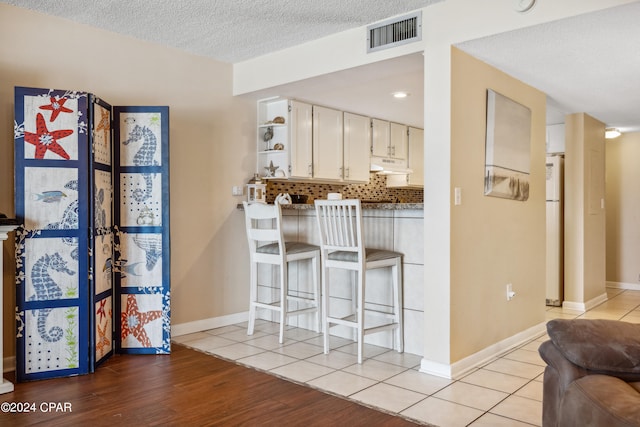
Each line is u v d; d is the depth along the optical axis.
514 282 3.78
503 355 3.53
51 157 2.98
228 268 4.42
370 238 3.78
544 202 4.27
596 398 1.39
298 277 4.35
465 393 2.77
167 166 3.49
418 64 3.49
